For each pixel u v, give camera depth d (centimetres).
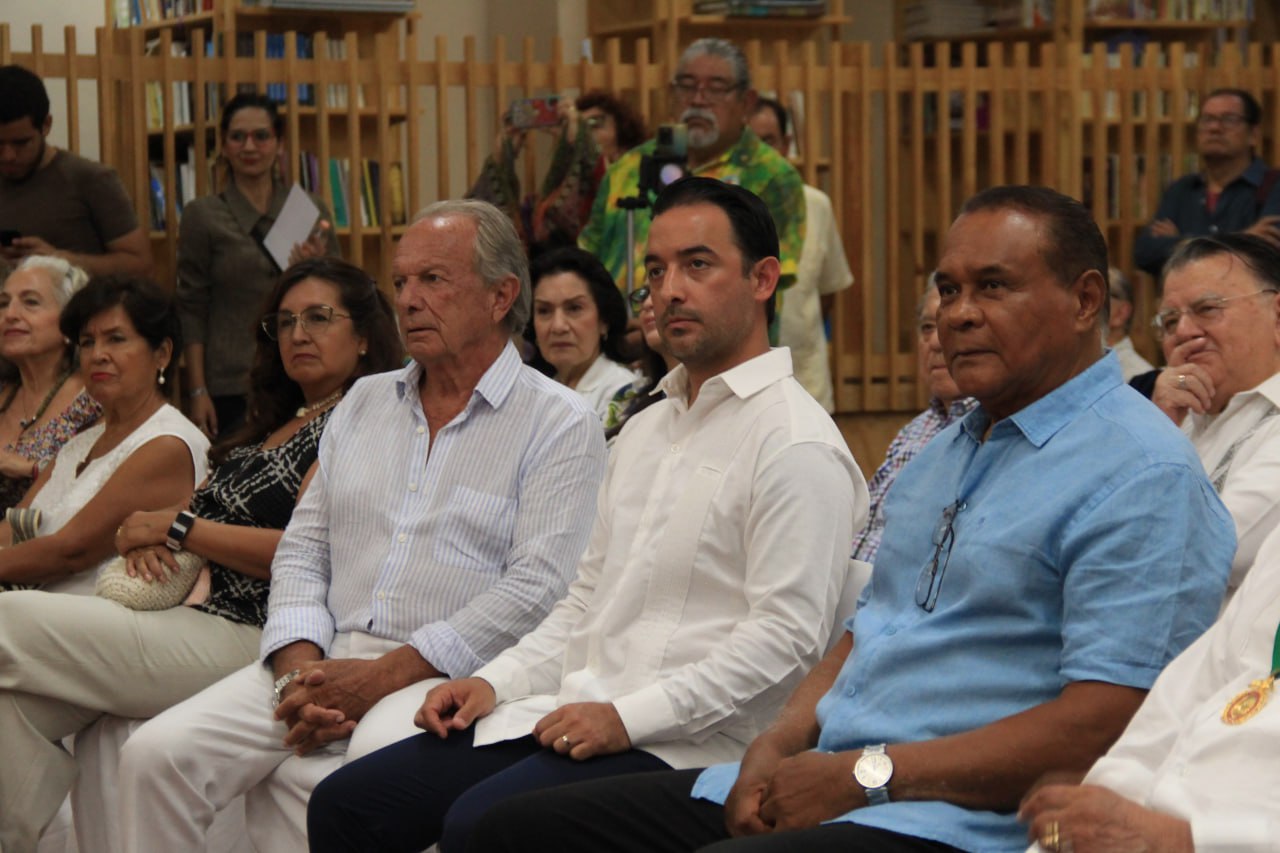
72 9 898
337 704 375
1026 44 880
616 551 353
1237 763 223
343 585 405
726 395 346
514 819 302
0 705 429
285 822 388
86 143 889
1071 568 264
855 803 266
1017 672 270
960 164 952
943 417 468
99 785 442
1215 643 246
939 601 281
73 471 520
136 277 500
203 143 791
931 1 1059
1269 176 775
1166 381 368
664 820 301
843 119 877
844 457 335
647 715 322
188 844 388
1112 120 909
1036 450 276
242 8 833
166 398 510
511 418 400
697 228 344
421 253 400
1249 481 338
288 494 442
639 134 763
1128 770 238
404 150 901
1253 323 363
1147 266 802
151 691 430
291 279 457
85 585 482
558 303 539
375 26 873
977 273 278
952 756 261
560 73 833
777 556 324
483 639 380
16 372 574
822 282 800
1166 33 1054
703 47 653
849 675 290
